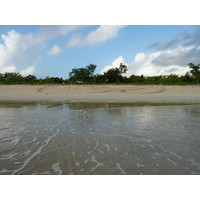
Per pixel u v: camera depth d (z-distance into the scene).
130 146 3.48
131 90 23.73
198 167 2.67
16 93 20.78
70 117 6.41
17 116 6.55
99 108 8.91
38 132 4.39
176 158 2.96
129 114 7.10
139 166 2.69
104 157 2.97
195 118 6.27
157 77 48.88
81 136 4.09
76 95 18.44
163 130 4.65
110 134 4.28
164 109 8.58
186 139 3.92
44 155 3.03
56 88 25.14
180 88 24.06
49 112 7.52
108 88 25.39
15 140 3.78
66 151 3.21
